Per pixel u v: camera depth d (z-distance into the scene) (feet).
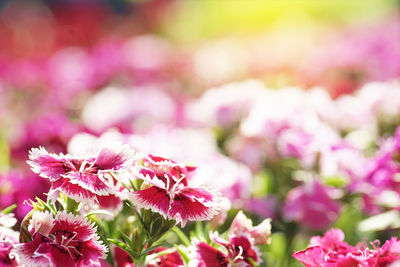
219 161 2.09
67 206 1.53
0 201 1.88
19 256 1.46
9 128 3.68
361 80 4.26
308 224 2.14
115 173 1.57
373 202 2.14
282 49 4.98
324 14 10.07
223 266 1.55
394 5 10.80
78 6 8.29
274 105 2.34
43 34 6.70
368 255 1.53
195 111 3.05
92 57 4.97
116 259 1.66
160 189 1.53
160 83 4.57
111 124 2.76
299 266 2.18
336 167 2.15
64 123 2.50
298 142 2.17
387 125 2.60
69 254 1.47
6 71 4.76
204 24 9.17
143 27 8.84
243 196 2.05
